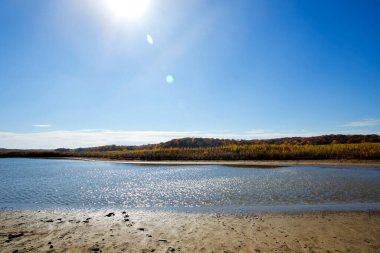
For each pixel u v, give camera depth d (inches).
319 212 503.8
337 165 1475.1
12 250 318.0
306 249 318.3
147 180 1040.8
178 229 404.2
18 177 1214.3
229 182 938.1
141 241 350.9
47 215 507.5
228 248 323.0
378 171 1198.9
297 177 1035.3
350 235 368.5
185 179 1045.8
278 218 463.5
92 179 1107.3
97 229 406.3
